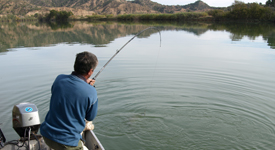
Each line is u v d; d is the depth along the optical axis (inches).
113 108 219.3
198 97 243.4
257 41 633.6
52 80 292.5
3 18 2613.2
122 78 301.9
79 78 98.1
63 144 93.1
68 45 577.9
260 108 216.2
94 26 1376.7
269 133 177.3
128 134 178.2
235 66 355.6
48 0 6540.4
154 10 5880.9
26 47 554.3
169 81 290.0
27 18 2928.2
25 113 118.8
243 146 162.1
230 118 201.6
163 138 172.9
